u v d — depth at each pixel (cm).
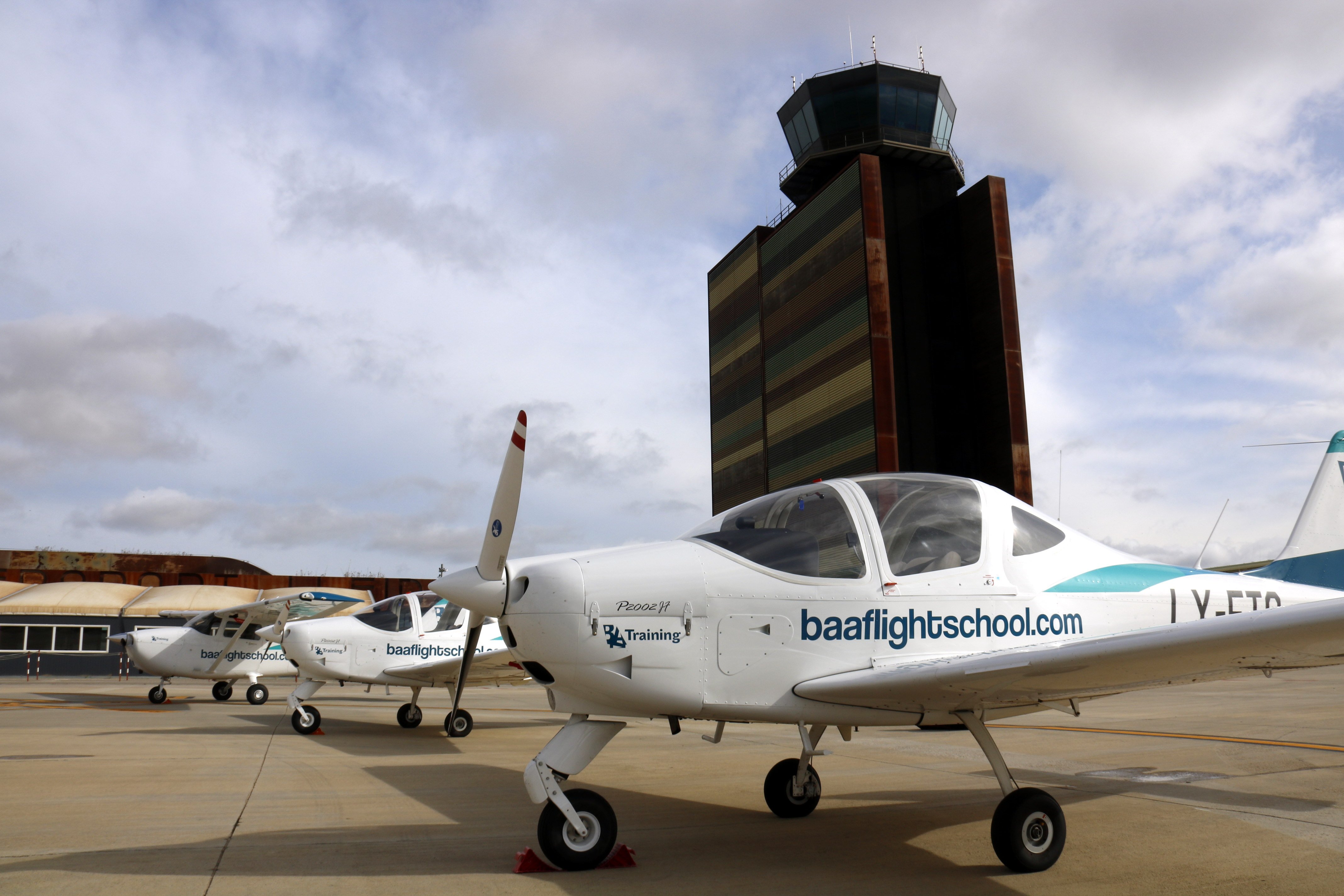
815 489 458
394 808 523
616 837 383
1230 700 1432
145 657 1514
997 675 349
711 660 397
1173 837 445
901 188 5353
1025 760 741
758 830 462
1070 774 663
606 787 618
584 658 385
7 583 3684
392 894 335
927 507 457
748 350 6425
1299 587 576
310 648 1018
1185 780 627
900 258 5250
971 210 5172
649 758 786
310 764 736
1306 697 1475
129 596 3497
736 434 6600
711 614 402
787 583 414
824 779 639
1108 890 354
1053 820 388
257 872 367
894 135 5266
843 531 434
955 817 501
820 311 5328
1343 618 293
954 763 725
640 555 411
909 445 4975
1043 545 478
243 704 1617
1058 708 457
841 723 427
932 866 389
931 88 5288
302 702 1033
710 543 427
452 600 411
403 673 1022
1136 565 505
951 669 356
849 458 4988
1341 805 533
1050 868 385
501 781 641
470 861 389
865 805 538
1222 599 520
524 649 394
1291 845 430
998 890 352
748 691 399
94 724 1156
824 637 411
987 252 5041
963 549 450
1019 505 487
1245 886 360
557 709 411
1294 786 600
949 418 5081
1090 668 346
